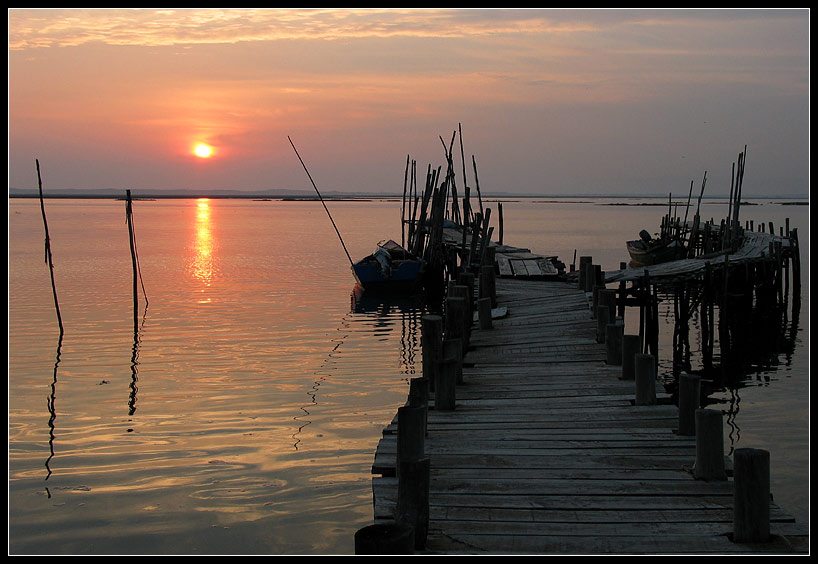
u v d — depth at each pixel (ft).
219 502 35.01
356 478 37.88
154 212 465.06
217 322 85.15
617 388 39.40
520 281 81.82
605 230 280.51
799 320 93.30
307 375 60.13
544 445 31.09
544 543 22.89
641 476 27.63
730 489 26.37
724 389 59.41
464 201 106.11
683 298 81.35
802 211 486.79
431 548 22.63
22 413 49.08
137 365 63.16
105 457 40.96
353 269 110.11
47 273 130.93
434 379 41.70
